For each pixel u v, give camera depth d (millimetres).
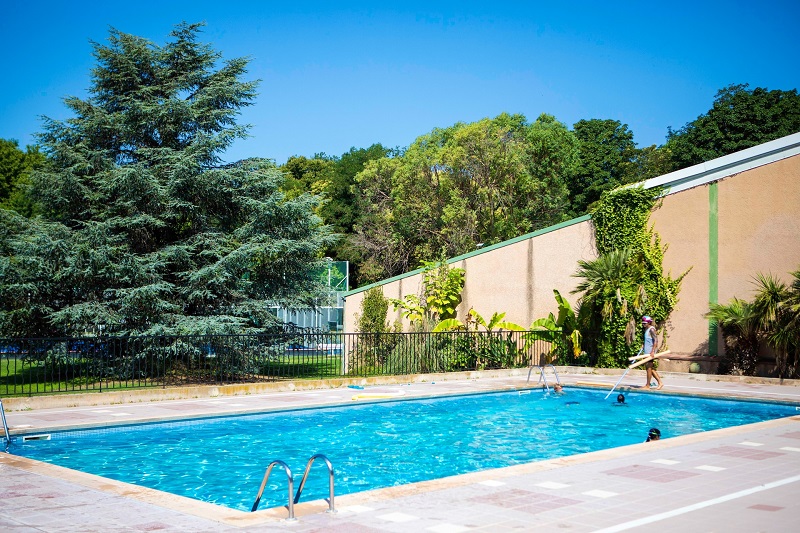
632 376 21844
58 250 19516
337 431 13344
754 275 21125
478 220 46000
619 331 22875
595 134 55188
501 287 25766
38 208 23406
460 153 45312
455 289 26203
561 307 23656
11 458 8938
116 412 14039
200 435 12594
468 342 23188
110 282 20672
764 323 19391
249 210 23312
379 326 26062
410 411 15922
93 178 21703
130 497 6809
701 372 21547
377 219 52156
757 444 9680
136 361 20781
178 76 23562
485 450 11570
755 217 21156
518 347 24312
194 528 5652
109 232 20859
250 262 21750
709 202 22109
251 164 23531
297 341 22047
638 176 49812
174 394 16344
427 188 48844
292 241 22047
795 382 18734
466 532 5430
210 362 19625
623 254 22406
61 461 10359
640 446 9477
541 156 48094
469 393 18219
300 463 10430
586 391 19438
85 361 19375
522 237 25469
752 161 21344
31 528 5707
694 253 22344
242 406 15078
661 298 22781
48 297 20797
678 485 7102
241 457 10828
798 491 6859
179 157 21594
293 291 23250
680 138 48156
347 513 6031
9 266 19656
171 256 21172
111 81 22953
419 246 49031
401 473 9781
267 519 5871
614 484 7145
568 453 11328
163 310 21016
